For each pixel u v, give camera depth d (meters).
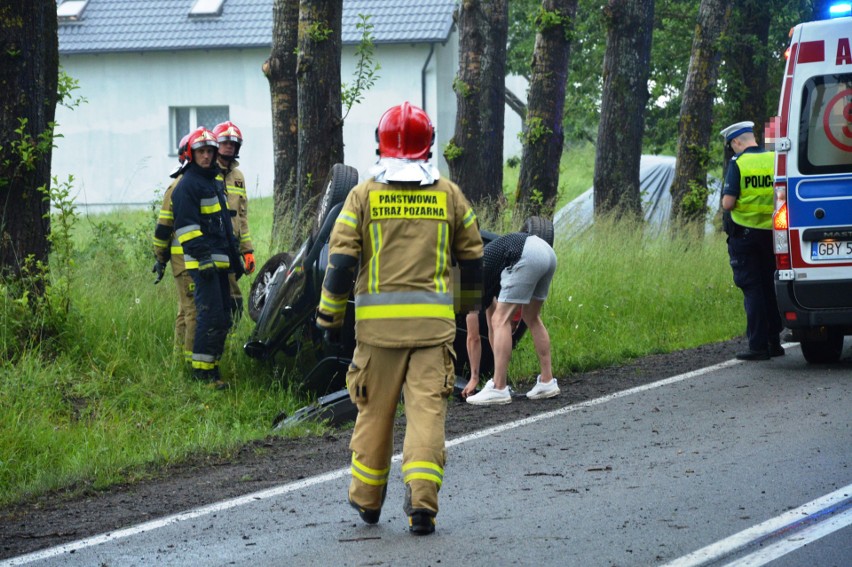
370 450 8.91
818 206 15.60
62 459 12.97
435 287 8.74
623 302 22.53
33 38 15.93
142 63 56.25
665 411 13.47
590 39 51.09
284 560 8.29
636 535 8.51
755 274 17.11
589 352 18.50
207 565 8.27
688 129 34.19
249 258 18.16
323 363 15.16
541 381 15.00
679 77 48.84
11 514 10.44
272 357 15.97
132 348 16.72
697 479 10.10
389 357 8.74
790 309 15.77
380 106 53.84
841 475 10.01
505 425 13.16
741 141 17.19
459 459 11.47
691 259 26.59
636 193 32.56
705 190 33.56
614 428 12.65
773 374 15.79
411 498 8.66
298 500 10.10
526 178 29.08
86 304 17.25
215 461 12.23
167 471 11.90
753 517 8.86
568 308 21.53
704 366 16.88
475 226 8.95
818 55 15.72
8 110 15.81
